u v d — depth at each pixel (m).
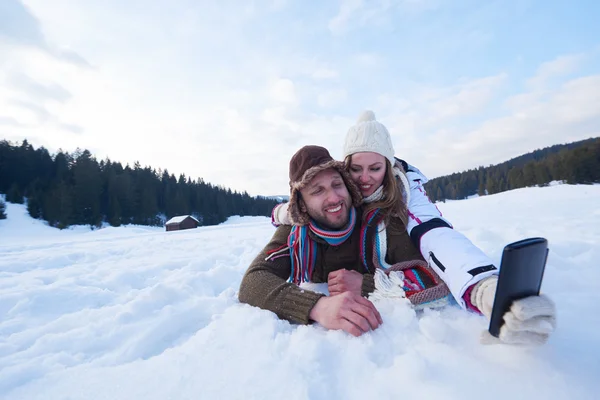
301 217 1.53
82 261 4.06
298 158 1.50
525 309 0.68
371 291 1.33
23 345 1.38
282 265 1.58
